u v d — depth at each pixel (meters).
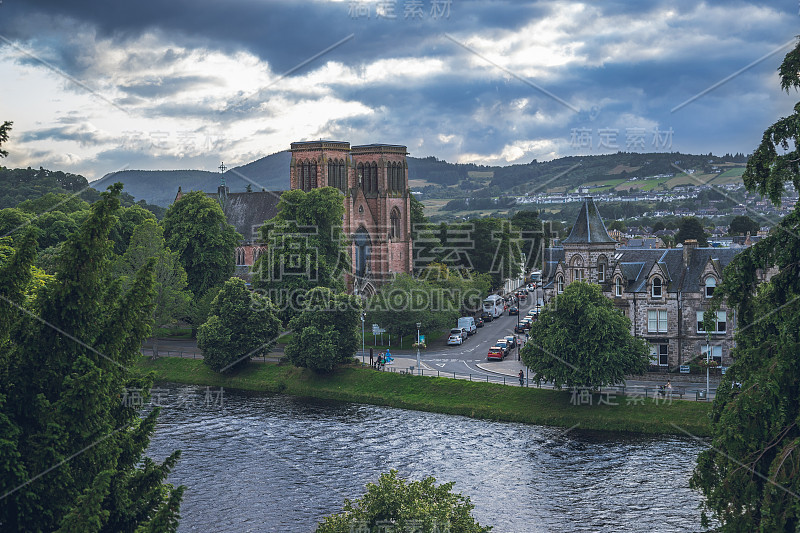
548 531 65.81
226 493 75.81
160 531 35.66
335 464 84.19
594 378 95.69
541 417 98.75
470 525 48.00
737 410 40.09
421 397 109.75
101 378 37.56
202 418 103.81
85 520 33.94
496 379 112.06
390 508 46.78
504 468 81.75
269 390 121.12
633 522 67.25
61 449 37.19
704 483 42.72
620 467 81.12
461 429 97.12
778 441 39.19
